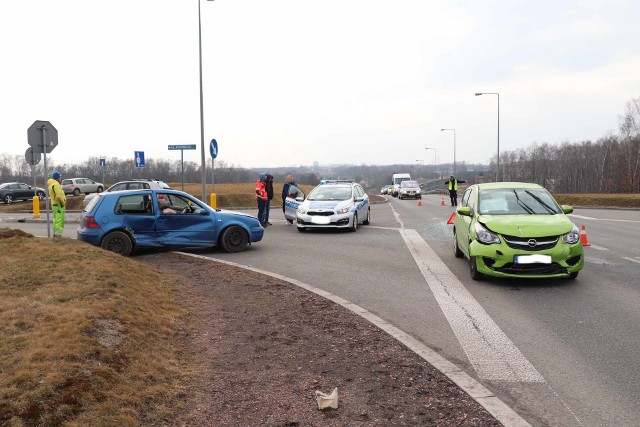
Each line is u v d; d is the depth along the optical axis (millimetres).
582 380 4660
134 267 8711
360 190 19203
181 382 4430
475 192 10281
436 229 17531
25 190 41750
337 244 13812
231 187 45438
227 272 9375
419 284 8727
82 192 44719
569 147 99875
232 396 4219
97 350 4570
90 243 11164
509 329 6191
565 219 8852
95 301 6078
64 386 3846
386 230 17312
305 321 6328
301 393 4285
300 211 16844
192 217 11969
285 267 10414
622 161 76188
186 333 5836
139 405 3877
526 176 105438
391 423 3764
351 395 4246
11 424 3344
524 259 8250
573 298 7645
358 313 6676
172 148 23109
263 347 5410
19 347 4578
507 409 3979
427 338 5879
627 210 29047
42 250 9070
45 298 6145
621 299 7559
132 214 11469
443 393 4273
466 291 8172
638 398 4277
